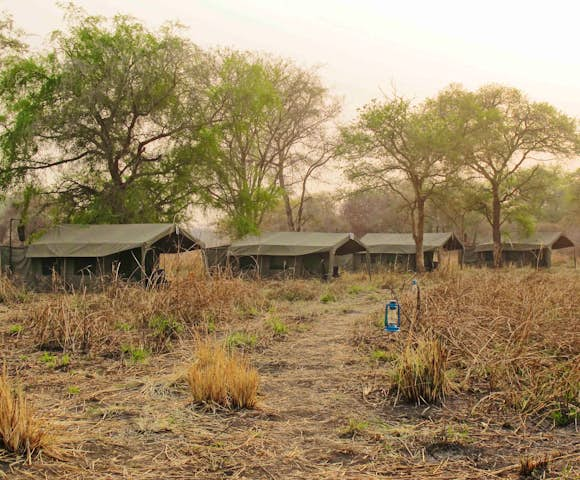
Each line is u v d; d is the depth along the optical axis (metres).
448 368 8.34
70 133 26.42
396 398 6.97
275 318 13.67
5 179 26.47
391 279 26.14
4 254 23.69
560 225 65.12
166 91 28.75
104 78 26.98
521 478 4.85
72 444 5.45
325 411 6.72
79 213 28.78
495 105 43.25
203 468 5.01
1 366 8.78
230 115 31.58
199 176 30.17
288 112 41.75
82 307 12.03
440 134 37.03
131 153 28.95
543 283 14.61
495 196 44.38
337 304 18.34
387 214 63.28
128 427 6.02
